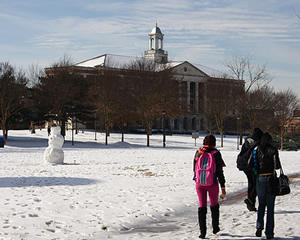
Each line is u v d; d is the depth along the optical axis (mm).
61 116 54219
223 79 65938
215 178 7051
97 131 83938
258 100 61656
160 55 118188
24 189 12211
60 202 9984
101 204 9875
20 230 7219
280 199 11281
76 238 6844
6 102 48469
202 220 6934
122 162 24156
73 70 57875
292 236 6902
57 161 22625
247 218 8703
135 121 61938
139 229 7703
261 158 7141
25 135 66375
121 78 58625
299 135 66125
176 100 69125
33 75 62188
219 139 73812
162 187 13055
